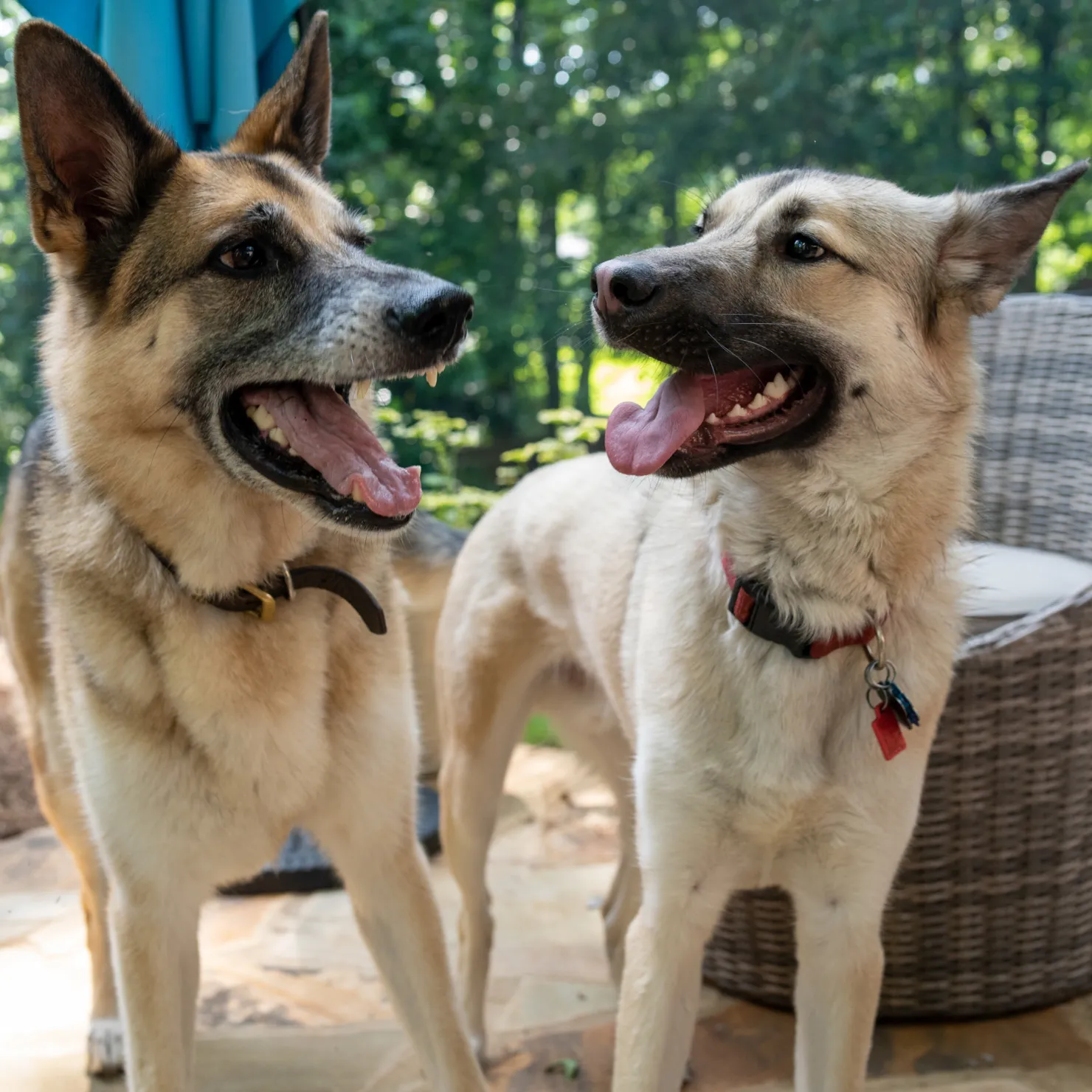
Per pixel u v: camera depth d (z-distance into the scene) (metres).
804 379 0.82
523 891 1.29
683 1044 0.81
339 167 2.46
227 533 0.78
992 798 0.98
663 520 0.90
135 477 0.78
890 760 0.79
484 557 1.12
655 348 0.78
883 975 1.01
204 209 0.80
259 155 0.89
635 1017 0.80
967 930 1.00
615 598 0.95
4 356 2.41
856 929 0.81
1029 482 1.29
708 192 0.99
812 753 0.79
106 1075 0.98
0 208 2.38
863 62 2.33
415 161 2.61
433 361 0.80
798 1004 0.83
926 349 0.81
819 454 0.78
